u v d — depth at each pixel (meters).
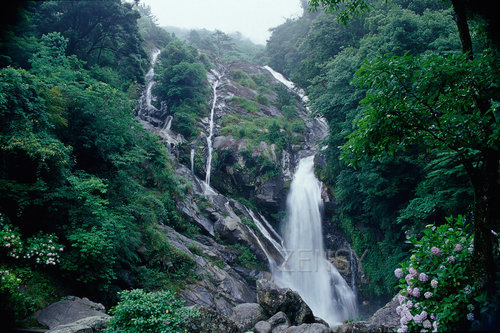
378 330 5.88
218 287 15.43
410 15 17.86
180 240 17.00
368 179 17.28
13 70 11.45
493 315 3.87
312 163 27.45
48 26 22.66
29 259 10.16
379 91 5.23
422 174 15.70
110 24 24.67
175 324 6.61
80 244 11.21
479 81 4.52
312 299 20.09
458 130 4.65
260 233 22.64
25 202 10.46
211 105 35.06
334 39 28.12
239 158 26.59
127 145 16.81
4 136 10.59
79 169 14.53
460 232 5.47
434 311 4.81
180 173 23.42
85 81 17.56
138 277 13.39
